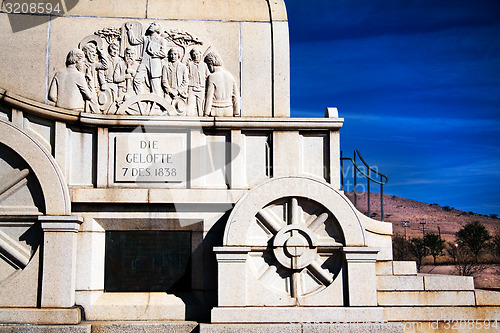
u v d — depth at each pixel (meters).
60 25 8.59
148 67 8.63
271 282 8.05
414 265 8.48
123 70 8.59
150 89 8.60
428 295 8.27
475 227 36.91
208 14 8.83
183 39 8.74
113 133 8.40
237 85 8.66
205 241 8.31
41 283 7.79
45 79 8.45
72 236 7.91
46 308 7.71
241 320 7.74
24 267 7.90
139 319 8.04
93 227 8.16
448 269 30.88
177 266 8.34
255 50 8.74
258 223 8.16
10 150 8.02
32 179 8.05
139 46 8.68
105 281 8.25
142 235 8.38
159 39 8.70
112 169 8.30
